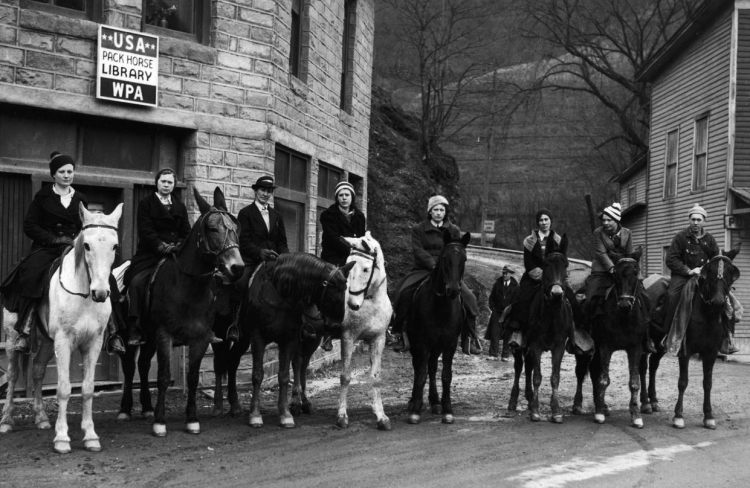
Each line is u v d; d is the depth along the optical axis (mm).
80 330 8008
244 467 7641
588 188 54125
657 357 11812
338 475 7461
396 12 35906
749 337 21875
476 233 54156
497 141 50719
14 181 10391
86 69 10648
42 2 10477
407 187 26219
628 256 10586
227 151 11922
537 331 10648
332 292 9148
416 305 10234
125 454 7961
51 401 10453
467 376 15828
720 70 23219
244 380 12516
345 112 17156
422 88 34156
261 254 9680
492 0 36969
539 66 43594
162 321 8781
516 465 8070
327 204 16000
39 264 8492
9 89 10016
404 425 10070
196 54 11570
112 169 11133
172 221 9547
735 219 22031
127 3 11000
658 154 28891
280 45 12812
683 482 7594
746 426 10727
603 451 8875
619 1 40531
